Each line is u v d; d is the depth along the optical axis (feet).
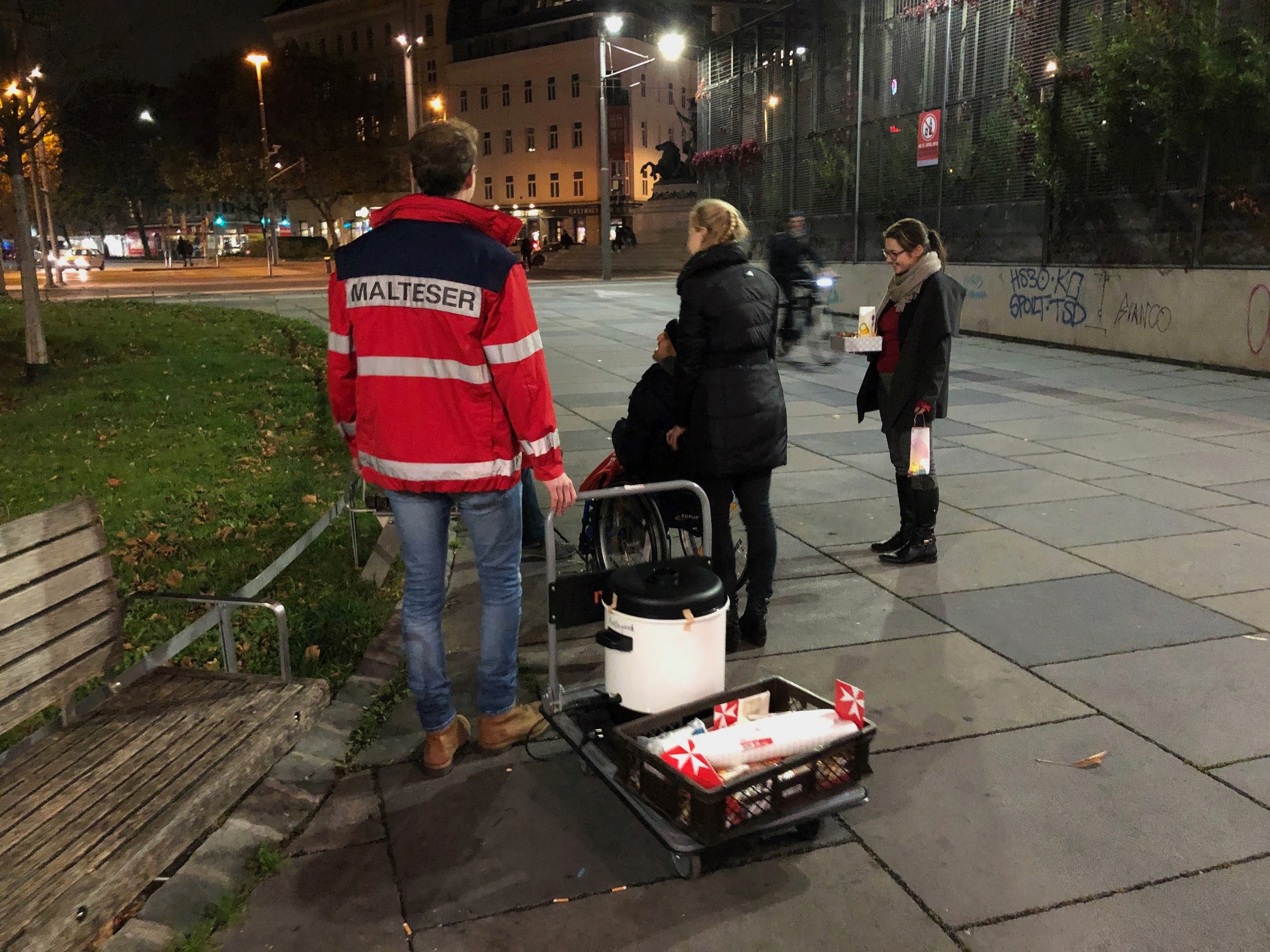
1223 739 11.20
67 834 7.33
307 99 192.24
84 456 25.44
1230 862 9.04
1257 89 37.63
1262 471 23.22
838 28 67.10
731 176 83.87
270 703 9.42
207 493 21.50
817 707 9.70
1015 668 13.05
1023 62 50.78
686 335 12.34
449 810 9.99
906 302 16.31
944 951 7.97
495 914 8.45
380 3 256.32
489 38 239.09
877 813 9.86
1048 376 38.78
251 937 8.21
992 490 21.83
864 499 21.30
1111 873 8.90
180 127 210.18
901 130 61.31
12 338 47.88
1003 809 9.90
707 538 11.32
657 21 226.79
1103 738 11.25
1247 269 38.52
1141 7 42.98
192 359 42.39
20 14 36.01
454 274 9.12
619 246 173.58
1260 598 15.37
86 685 12.53
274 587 15.89
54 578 8.83
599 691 11.20
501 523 10.16
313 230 283.38
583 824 9.75
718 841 8.47
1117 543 18.11
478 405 9.51
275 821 9.72
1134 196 44.34
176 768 8.23
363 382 9.59
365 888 8.80
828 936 8.16
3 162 37.52
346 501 16.67
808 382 37.65
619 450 13.88
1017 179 51.96
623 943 8.09
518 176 242.37
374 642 13.76
